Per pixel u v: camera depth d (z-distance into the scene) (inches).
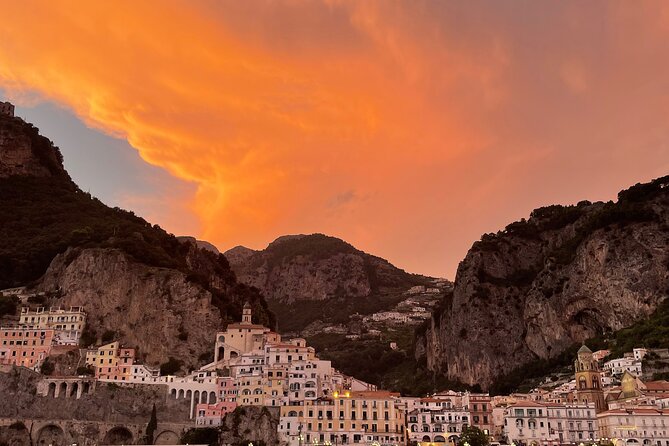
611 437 7258.9
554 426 7682.1
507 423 7691.9
